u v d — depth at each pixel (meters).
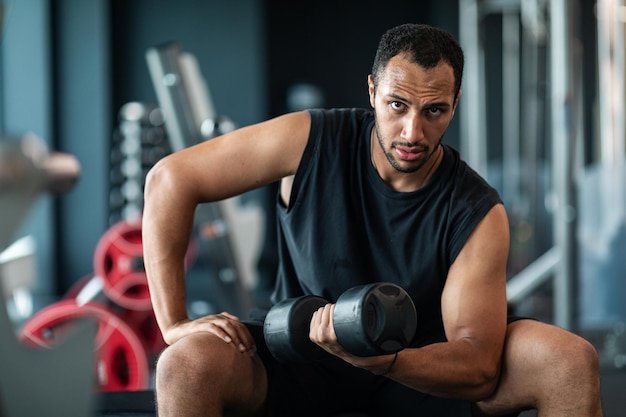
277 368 1.98
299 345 1.73
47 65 7.49
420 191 1.92
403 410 2.07
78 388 1.26
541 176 7.20
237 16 8.29
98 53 7.73
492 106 9.30
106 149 7.76
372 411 2.14
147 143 5.92
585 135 8.65
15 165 1.07
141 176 5.93
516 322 1.97
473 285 1.89
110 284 4.62
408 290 1.97
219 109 8.34
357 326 1.55
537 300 6.67
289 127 2.00
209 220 4.00
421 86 1.74
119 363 3.75
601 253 4.86
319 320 1.67
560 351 1.85
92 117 7.74
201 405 1.78
